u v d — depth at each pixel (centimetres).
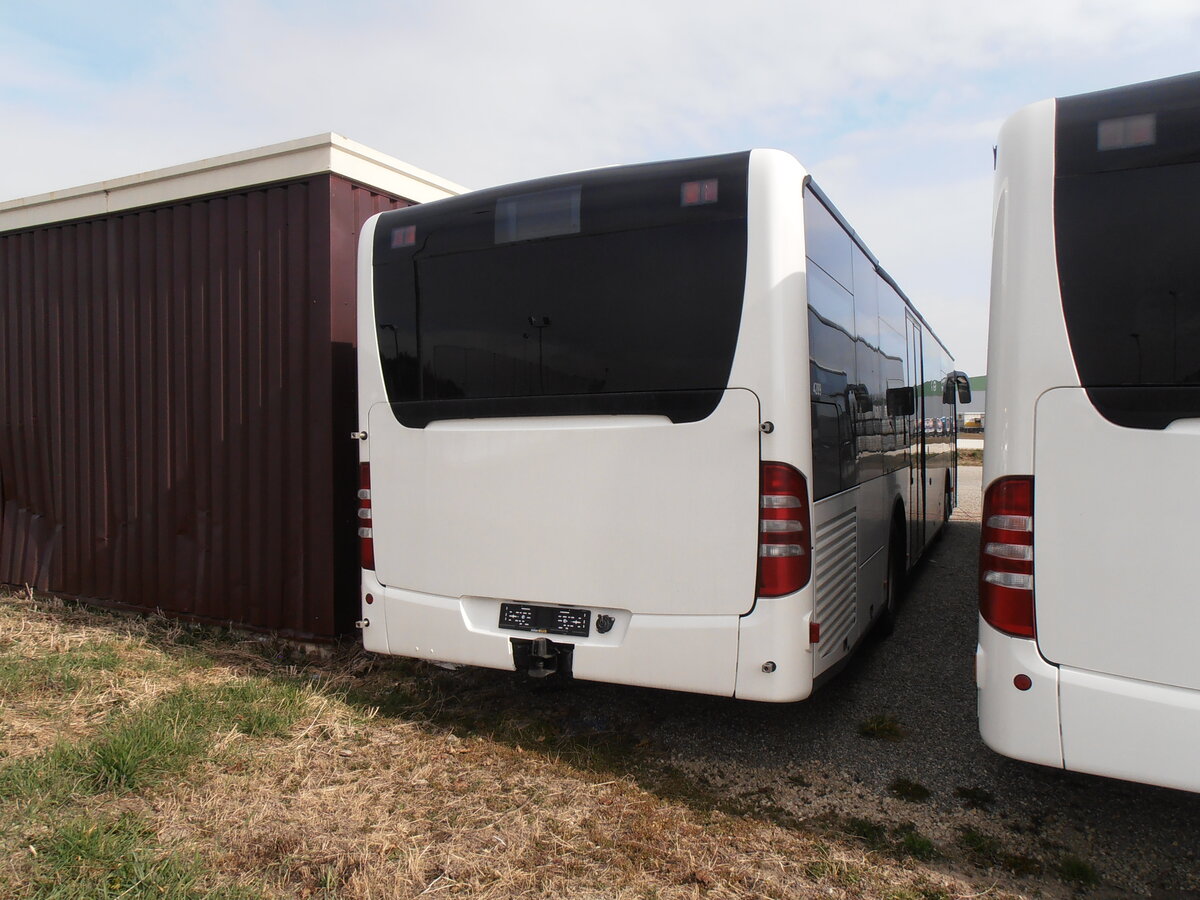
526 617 373
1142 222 255
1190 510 246
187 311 568
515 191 377
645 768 363
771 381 322
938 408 906
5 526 682
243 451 543
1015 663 269
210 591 562
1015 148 275
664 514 339
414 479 400
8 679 445
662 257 342
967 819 317
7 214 658
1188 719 247
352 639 523
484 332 381
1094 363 259
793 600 324
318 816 317
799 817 320
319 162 500
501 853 293
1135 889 273
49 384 647
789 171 333
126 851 283
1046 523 264
